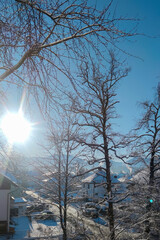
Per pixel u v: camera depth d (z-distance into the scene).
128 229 9.74
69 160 12.91
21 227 21.69
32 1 2.32
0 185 20.81
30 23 2.33
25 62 2.96
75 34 2.67
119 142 13.41
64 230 11.20
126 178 14.03
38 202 12.59
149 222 9.98
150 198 10.23
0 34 2.36
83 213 10.44
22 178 11.02
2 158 4.23
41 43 2.62
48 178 12.58
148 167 15.36
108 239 9.20
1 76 2.90
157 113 16.94
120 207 10.94
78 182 13.15
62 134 11.56
